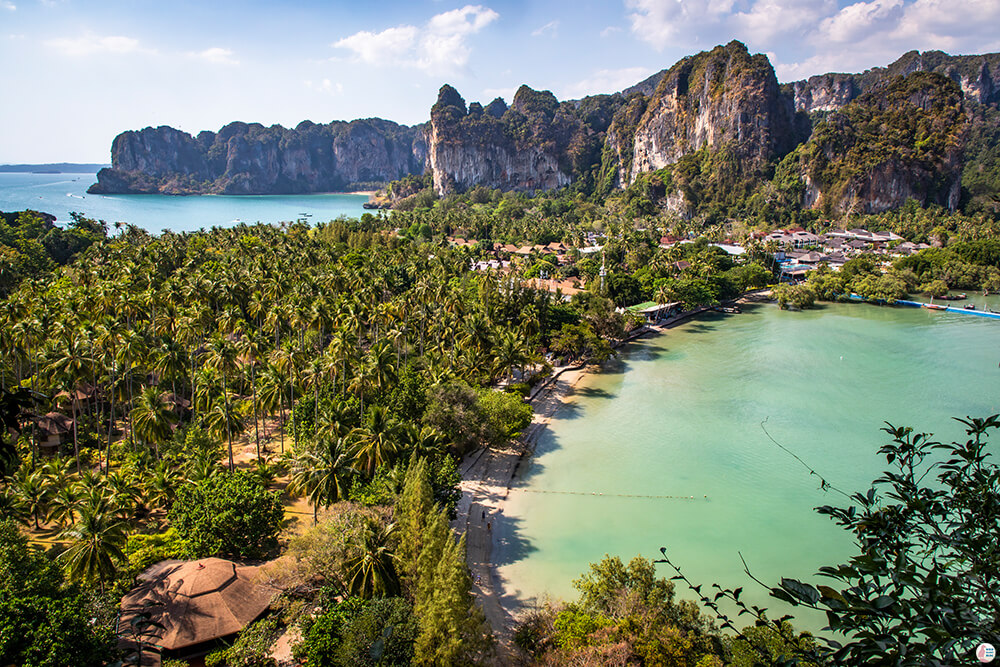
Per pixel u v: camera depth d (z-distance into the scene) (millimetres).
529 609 49719
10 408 18438
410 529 46344
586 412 93812
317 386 74312
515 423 80188
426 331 105938
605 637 37375
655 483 71375
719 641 38812
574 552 57938
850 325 152375
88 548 42844
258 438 74750
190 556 49031
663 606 41000
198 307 94688
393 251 184875
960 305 172500
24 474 57625
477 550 58000
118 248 156375
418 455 61969
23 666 31750
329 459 53625
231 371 74625
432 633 37750
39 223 186375
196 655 41094
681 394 101562
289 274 127375
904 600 10617
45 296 100312
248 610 43375
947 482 13133
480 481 71500
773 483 71375
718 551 58344
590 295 138125
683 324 155875
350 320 92750
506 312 119250
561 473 73750
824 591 11281
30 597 34906
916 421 88938
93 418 80938
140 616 40656
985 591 11055
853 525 12984
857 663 10180
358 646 37938
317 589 46219
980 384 105188
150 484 58094
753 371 114000
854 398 98750
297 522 59312
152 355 78438
